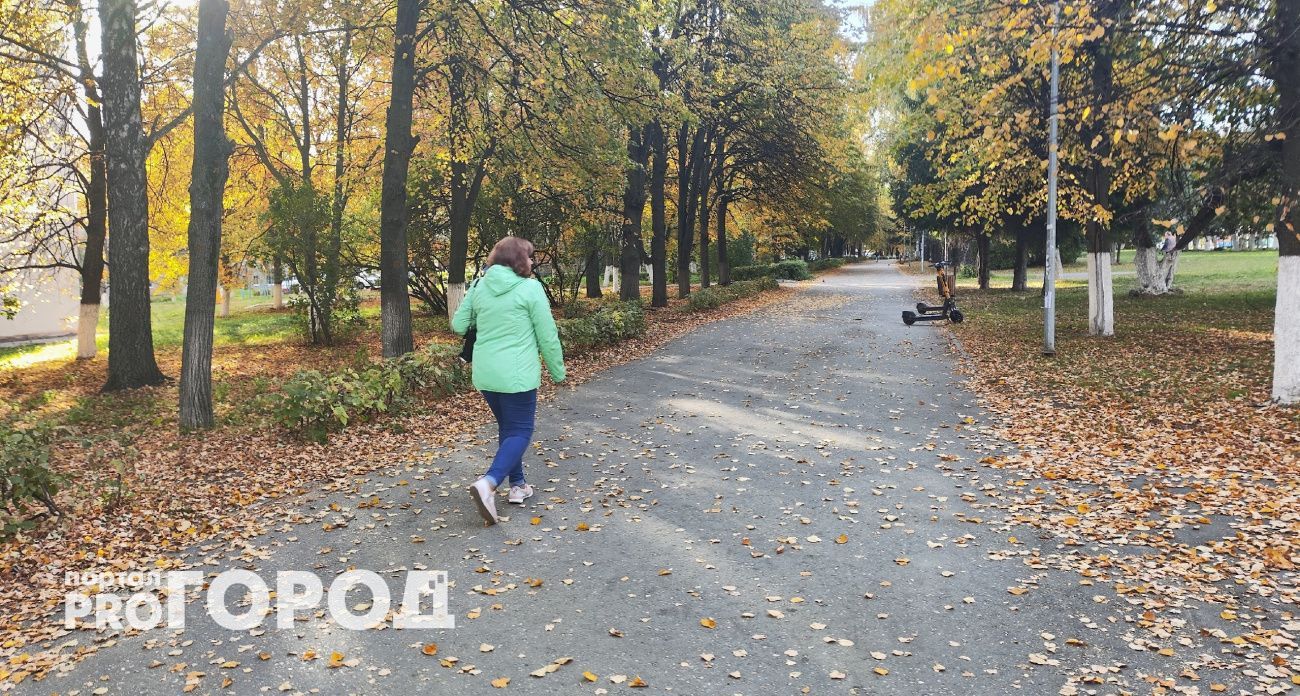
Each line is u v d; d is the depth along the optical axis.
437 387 10.52
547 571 4.48
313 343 19.22
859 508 5.50
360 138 22.39
